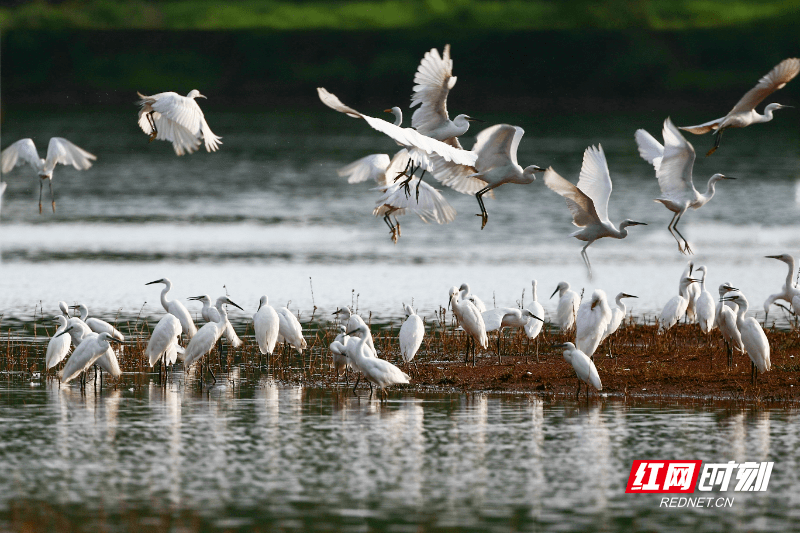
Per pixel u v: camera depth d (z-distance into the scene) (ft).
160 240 157.07
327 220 181.27
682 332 91.45
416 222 180.65
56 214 181.57
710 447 56.65
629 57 361.10
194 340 72.13
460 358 81.87
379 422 62.23
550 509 47.70
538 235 167.12
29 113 354.95
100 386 72.18
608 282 125.90
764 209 193.77
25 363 78.59
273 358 82.53
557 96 362.12
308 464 53.62
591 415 63.93
